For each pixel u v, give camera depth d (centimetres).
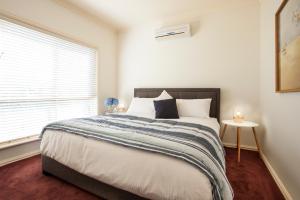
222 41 305
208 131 188
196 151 122
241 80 294
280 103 185
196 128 192
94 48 353
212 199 103
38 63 258
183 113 289
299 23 136
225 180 114
